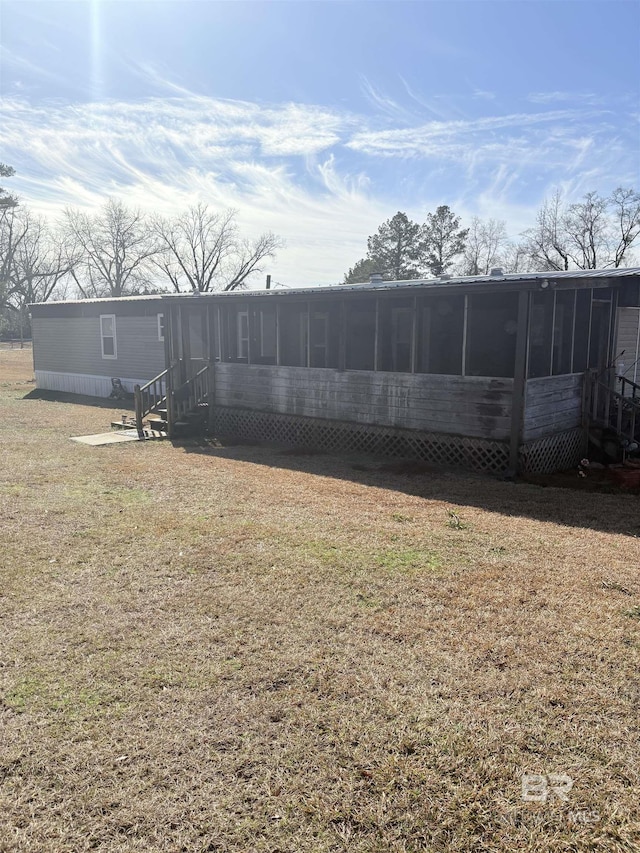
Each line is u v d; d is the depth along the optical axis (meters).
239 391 13.19
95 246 57.00
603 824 2.58
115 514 7.01
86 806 2.66
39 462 10.10
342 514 7.04
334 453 11.17
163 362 18.08
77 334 20.98
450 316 10.20
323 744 3.04
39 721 3.21
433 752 2.99
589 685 3.54
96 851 2.44
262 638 4.09
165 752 2.98
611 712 3.29
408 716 3.25
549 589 4.89
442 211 49.88
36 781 2.81
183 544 5.96
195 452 11.32
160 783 2.79
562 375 10.19
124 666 3.74
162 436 13.02
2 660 3.82
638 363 12.88
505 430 9.28
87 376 20.86
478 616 4.40
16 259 55.75
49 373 22.42
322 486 8.50
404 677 3.61
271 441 12.58
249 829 2.55
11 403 18.86
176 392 13.44
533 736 3.10
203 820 2.59
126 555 5.66
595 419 10.91
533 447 9.45
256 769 2.87
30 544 5.96
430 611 4.48
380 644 4.00
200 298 12.88
